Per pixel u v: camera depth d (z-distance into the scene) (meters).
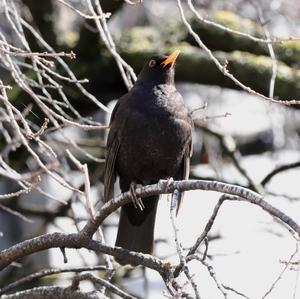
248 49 13.91
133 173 10.26
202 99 15.43
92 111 13.57
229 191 7.45
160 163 10.12
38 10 13.34
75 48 13.36
